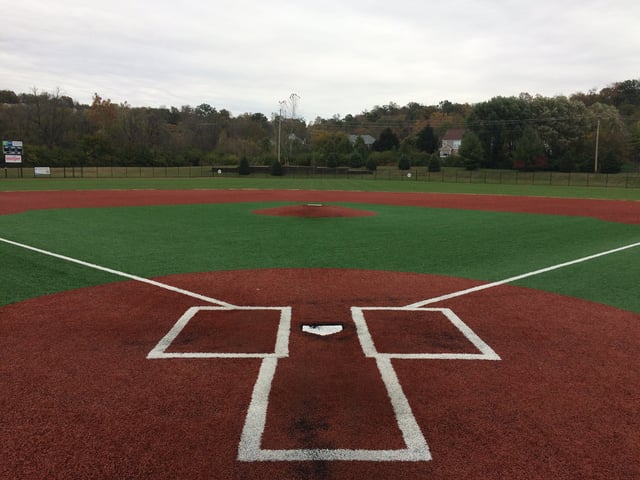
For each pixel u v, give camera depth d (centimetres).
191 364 492
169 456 338
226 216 1864
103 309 677
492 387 448
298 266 987
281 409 403
